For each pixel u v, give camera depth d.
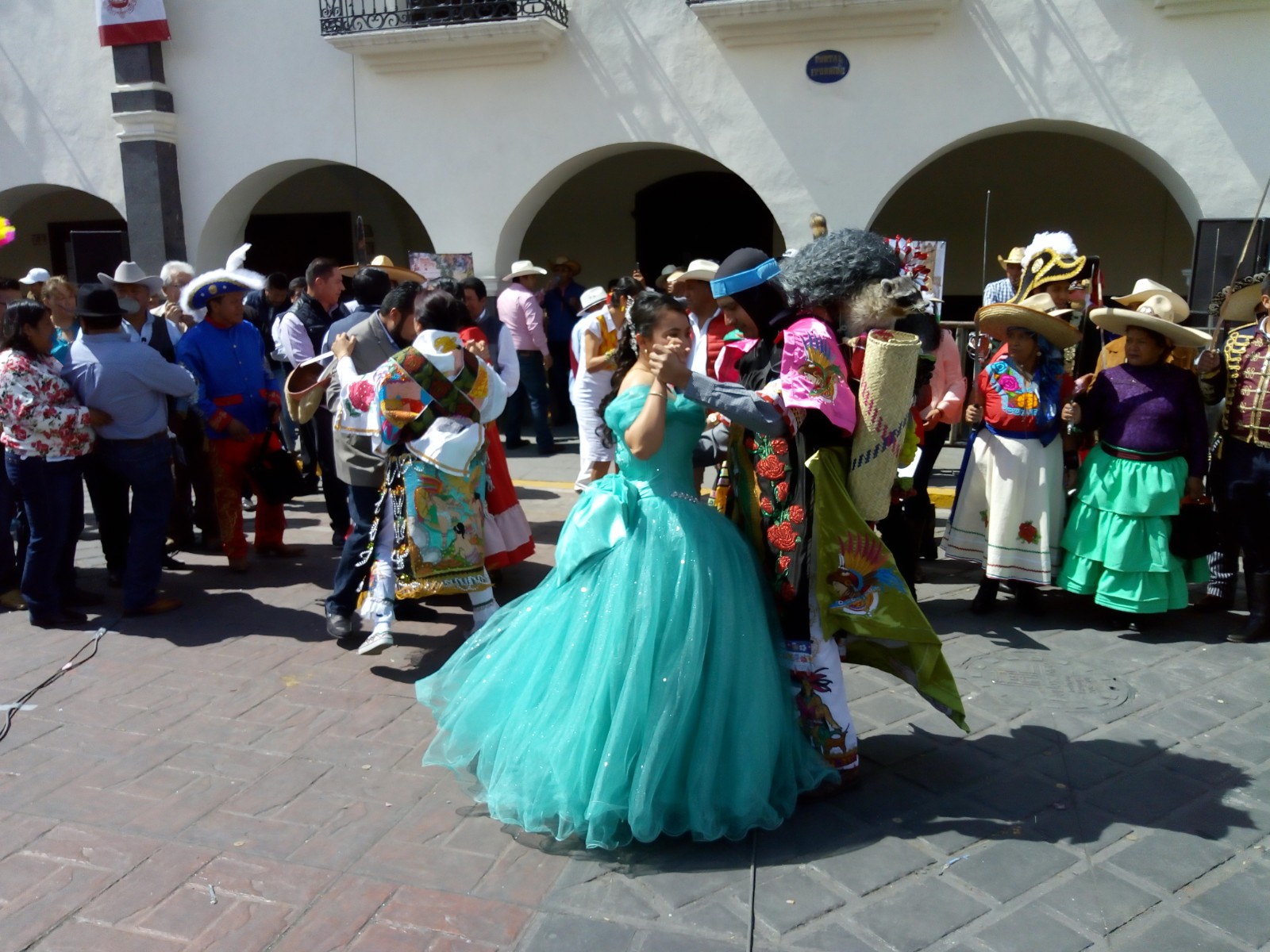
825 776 3.29
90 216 14.59
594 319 6.75
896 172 9.08
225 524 5.98
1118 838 3.14
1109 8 8.38
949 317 12.93
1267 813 3.27
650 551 3.04
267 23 10.48
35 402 4.82
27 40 11.10
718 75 9.36
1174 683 4.29
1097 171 11.96
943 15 8.69
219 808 3.39
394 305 4.82
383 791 3.48
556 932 2.72
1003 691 4.23
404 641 4.90
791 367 2.98
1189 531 4.88
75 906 2.87
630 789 2.99
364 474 4.62
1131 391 4.82
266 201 14.29
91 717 4.08
